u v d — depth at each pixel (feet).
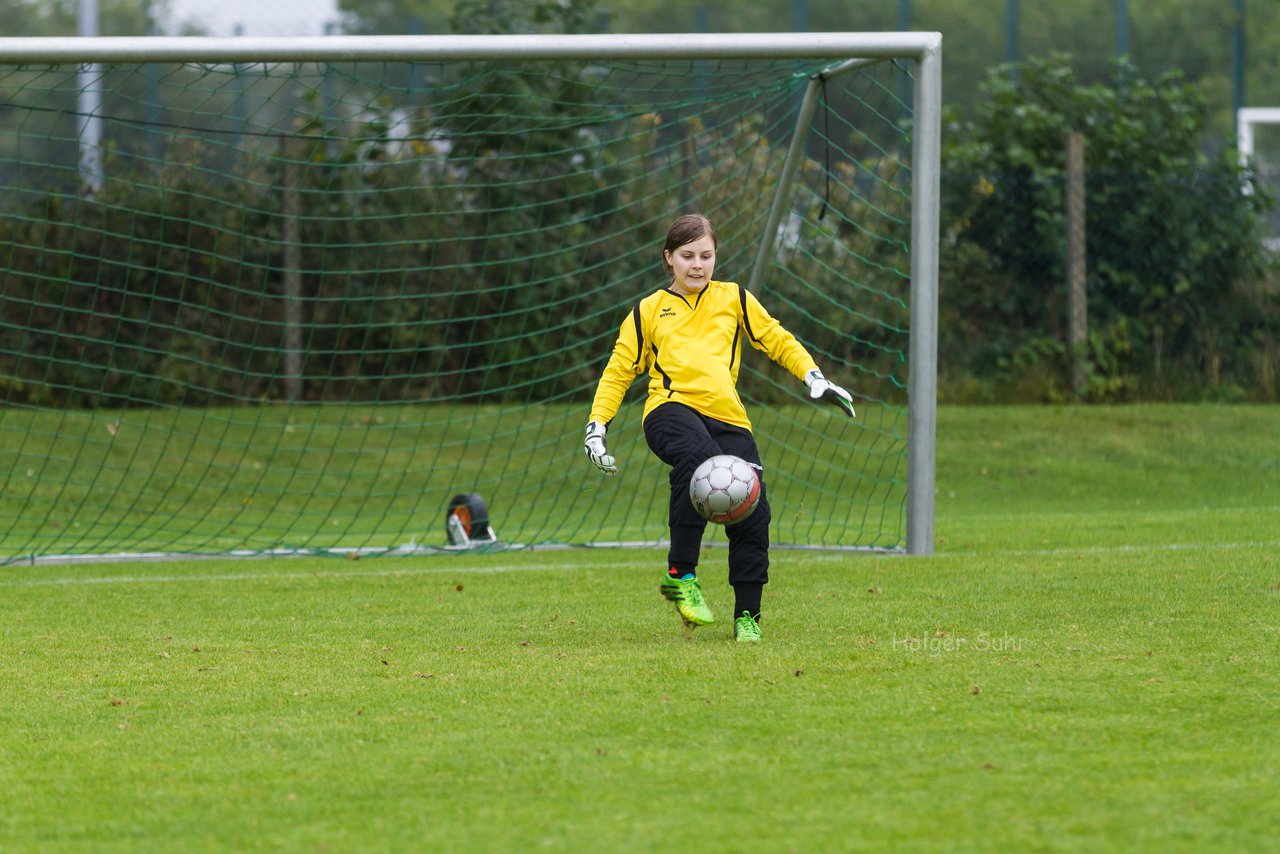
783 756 42.86
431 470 130.52
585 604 74.23
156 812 39.04
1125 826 36.17
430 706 50.34
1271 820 36.47
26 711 50.96
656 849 35.09
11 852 36.11
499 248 148.87
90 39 87.61
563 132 142.61
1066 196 171.42
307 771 42.55
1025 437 152.76
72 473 137.18
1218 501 127.95
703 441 60.39
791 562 86.89
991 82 188.85
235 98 190.49
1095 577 76.95
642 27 260.83
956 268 174.81
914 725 46.03
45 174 155.74
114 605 76.33
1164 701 48.62
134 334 158.20
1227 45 229.25
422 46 88.33
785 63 98.17
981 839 35.37
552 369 147.33
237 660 60.03
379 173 153.58
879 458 137.69
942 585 76.13
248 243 157.28
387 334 156.35
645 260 144.97
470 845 35.73
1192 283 175.63
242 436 150.30
